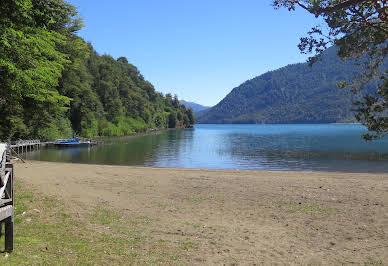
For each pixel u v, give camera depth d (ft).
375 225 28.35
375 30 26.86
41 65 43.60
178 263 19.07
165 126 565.94
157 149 168.04
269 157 128.47
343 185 48.83
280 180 54.29
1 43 28.43
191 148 175.01
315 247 23.06
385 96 24.45
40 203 32.99
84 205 33.78
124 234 24.35
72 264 17.51
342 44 28.45
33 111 64.08
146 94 533.14
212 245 22.79
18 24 26.50
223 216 31.71
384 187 46.60
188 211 33.45
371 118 24.95
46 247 19.89
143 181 52.54
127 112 402.93
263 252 21.74
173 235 24.86
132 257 19.49
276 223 29.45
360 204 36.17
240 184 50.06
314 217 31.42
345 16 26.43
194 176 59.16
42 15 26.13
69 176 56.70
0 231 21.57
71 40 145.79
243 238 24.68
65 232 23.75
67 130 213.87
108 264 18.08
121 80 435.53
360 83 29.17
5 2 23.26
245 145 196.95
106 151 154.30
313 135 325.21
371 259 20.77
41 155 131.34
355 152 146.41
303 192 43.47
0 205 18.62
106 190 44.01
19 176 53.52
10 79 34.60
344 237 25.38
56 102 65.77
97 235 23.57
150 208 34.24
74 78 216.74
